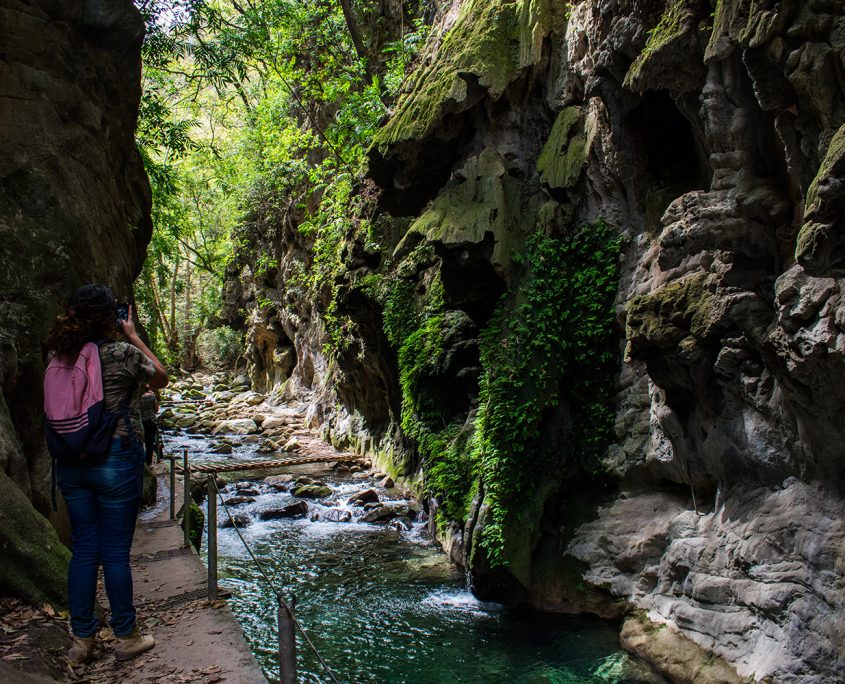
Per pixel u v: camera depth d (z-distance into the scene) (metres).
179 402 30.94
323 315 19.41
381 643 8.20
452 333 11.05
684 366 7.24
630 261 9.04
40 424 7.32
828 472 6.16
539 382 9.25
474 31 10.52
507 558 8.87
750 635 6.58
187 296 46.53
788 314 5.78
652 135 8.93
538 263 9.66
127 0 10.77
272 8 16.84
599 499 9.27
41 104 8.97
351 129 17.23
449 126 10.49
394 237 13.87
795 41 5.43
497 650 7.93
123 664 4.76
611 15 8.57
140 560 7.80
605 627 8.38
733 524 7.13
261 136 23.45
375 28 18.59
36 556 5.35
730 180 6.84
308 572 10.58
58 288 8.03
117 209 11.32
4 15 8.71
